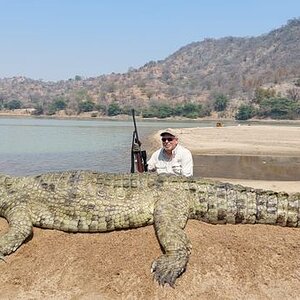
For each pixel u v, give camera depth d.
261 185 8.16
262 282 2.96
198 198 3.32
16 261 3.16
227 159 12.46
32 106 78.44
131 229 3.35
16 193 3.45
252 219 3.35
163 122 51.34
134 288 2.90
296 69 79.62
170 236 3.07
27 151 15.47
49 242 3.29
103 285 2.95
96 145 18.00
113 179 3.42
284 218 3.34
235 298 2.85
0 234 3.33
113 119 60.41
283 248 3.17
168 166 3.94
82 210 3.33
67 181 3.43
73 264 3.10
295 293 2.90
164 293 2.85
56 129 31.50
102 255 3.14
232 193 3.36
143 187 3.36
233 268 3.04
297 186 8.03
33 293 2.94
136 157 4.23
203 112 63.12
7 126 35.84
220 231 3.30
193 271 2.99
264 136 19.25
